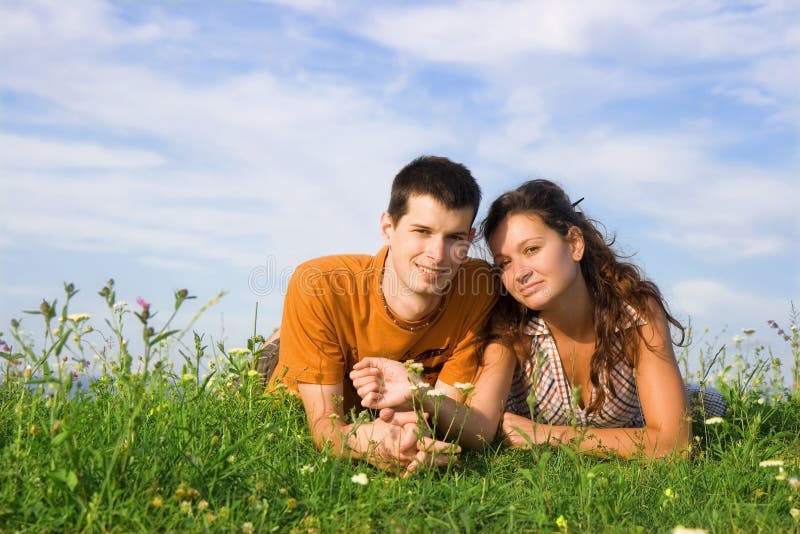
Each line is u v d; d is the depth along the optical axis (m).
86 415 2.97
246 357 3.99
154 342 2.36
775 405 4.54
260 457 2.89
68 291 2.45
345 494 2.81
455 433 3.61
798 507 2.96
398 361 3.75
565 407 4.04
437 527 2.63
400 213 3.41
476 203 3.48
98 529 2.30
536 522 2.70
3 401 3.53
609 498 2.87
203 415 3.34
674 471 3.29
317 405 3.57
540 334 3.90
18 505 2.36
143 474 2.55
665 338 3.86
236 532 2.39
